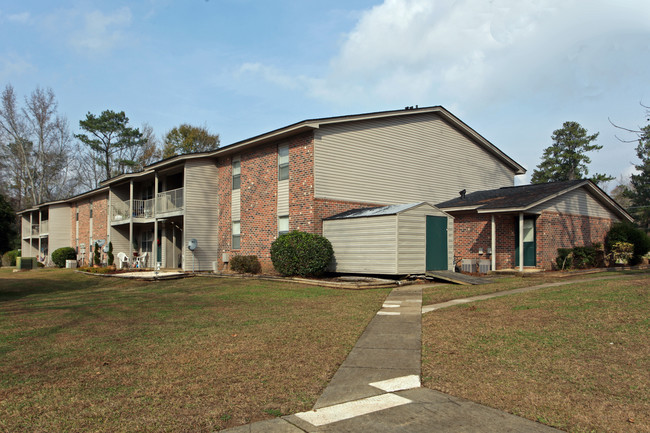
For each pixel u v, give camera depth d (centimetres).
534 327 765
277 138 1903
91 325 945
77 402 475
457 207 1994
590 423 407
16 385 538
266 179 1984
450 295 1212
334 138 1814
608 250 2209
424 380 534
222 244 2252
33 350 721
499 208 1770
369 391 497
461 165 2384
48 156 5159
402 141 2078
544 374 540
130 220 2644
